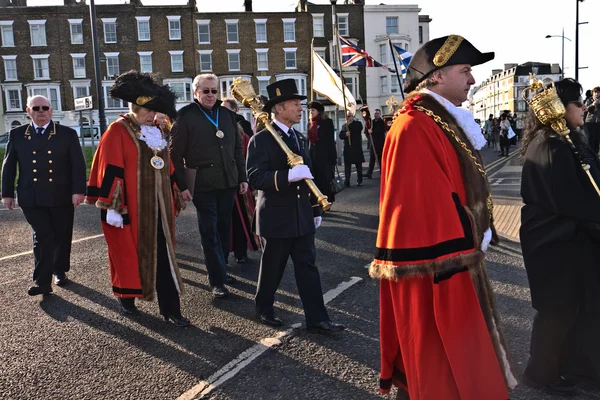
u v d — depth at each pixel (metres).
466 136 2.29
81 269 6.12
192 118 5.02
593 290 2.82
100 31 42.12
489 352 2.14
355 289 5.09
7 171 5.28
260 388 3.20
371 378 3.29
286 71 43.88
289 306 4.72
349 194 12.00
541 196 2.84
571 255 2.83
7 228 8.99
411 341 2.22
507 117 27.75
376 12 45.53
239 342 3.91
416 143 2.16
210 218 5.04
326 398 3.06
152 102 4.18
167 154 4.44
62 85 42.50
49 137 5.31
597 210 2.71
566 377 2.99
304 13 43.88
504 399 2.13
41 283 5.12
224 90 43.28
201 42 42.97
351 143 13.23
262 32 43.53
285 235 3.99
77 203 5.36
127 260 4.24
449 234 2.07
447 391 2.14
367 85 45.81
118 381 3.34
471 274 2.14
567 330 2.91
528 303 4.48
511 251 6.23
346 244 7.01
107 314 4.61
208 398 3.09
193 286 5.38
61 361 3.65
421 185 2.12
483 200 2.27
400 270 2.12
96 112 42.50
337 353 3.66
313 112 9.59
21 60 42.22
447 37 2.32
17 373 3.47
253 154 4.00
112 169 4.14
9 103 42.50
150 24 42.44
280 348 3.77
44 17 42.06
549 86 2.92
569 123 3.00
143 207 4.22
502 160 21.12
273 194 4.03
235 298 4.97
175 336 4.07
